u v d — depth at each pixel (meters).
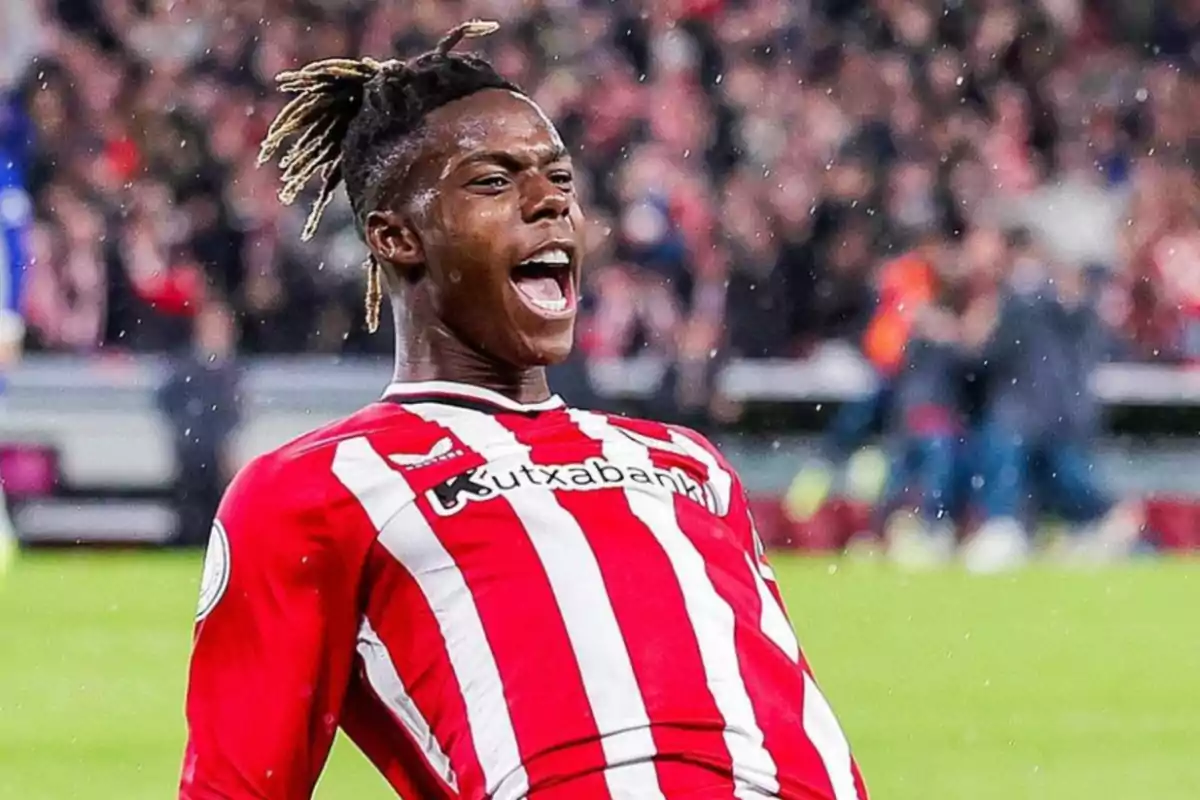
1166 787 18.48
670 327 38.84
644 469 8.46
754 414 38.72
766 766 7.79
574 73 44.97
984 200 42.72
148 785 17.86
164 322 36.44
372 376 37.31
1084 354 36.16
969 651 25.14
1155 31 50.31
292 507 8.08
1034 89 48.38
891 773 18.78
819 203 41.94
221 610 8.05
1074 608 28.86
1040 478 36.50
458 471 8.22
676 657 7.87
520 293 8.41
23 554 34.81
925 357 36.16
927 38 48.22
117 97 41.56
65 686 22.12
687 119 44.47
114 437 36.28
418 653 7.96
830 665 24.02
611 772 7.61
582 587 7.95
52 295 37.34
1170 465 39.19
